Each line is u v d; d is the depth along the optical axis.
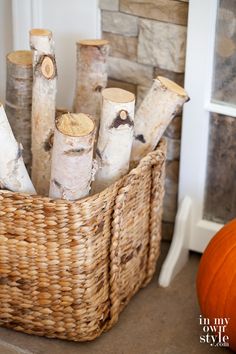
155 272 1.93
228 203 1.92
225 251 1.60
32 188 1.63
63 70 1.97
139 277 1.82
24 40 1.97
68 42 1.94
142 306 1.81
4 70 2.12
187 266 1.96
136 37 1.87
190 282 1.90
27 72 1.74
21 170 1.59
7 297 1.64
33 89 1.68
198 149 1.86
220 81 1.79
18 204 1.50
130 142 1.61
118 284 1.69
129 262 1.73
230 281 1.56
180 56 1.82
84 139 1.44
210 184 1.92
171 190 1.98
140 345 1.68
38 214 1.50
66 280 1.57
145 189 1.71
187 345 1.69
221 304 1.58
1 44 2.09
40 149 1.71
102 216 1.54
